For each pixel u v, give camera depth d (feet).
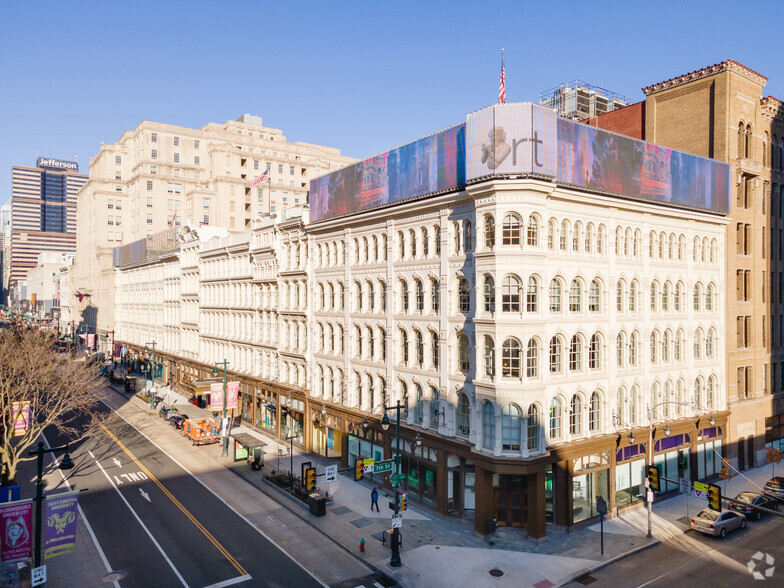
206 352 238.07
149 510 117.91
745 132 152.15
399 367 127.24
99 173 419.33
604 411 115.85
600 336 115.75
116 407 231.71
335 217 148.87
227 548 99.96
